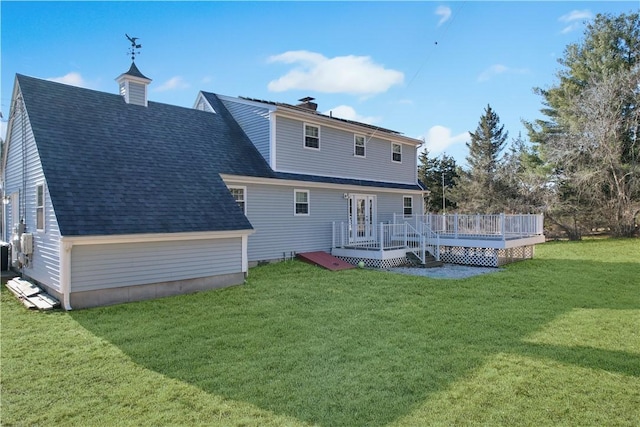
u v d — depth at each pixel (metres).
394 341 6.12
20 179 11.20
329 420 3.78
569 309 8.13
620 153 23.55
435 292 9.80
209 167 12.14
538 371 4.92
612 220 24.08
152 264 9.09
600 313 7.80
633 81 22.95
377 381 4.64
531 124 31.48
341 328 6.85
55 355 5.52
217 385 4.56
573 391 4.38
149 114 12.93
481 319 7.38
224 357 5.47
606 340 6.11
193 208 10.18
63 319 7.28
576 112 25.48
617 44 27.03
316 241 15.62
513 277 11.98
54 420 3.80
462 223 16.28
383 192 18.94
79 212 8.18
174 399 4.22
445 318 7.46
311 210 15.49
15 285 9.86
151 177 10.30
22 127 10.94
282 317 7.57
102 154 10.02
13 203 12.33
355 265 14.32
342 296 9.38
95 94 12.03
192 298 9.07
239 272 10.80
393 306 8.43
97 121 11.08
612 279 11.70
